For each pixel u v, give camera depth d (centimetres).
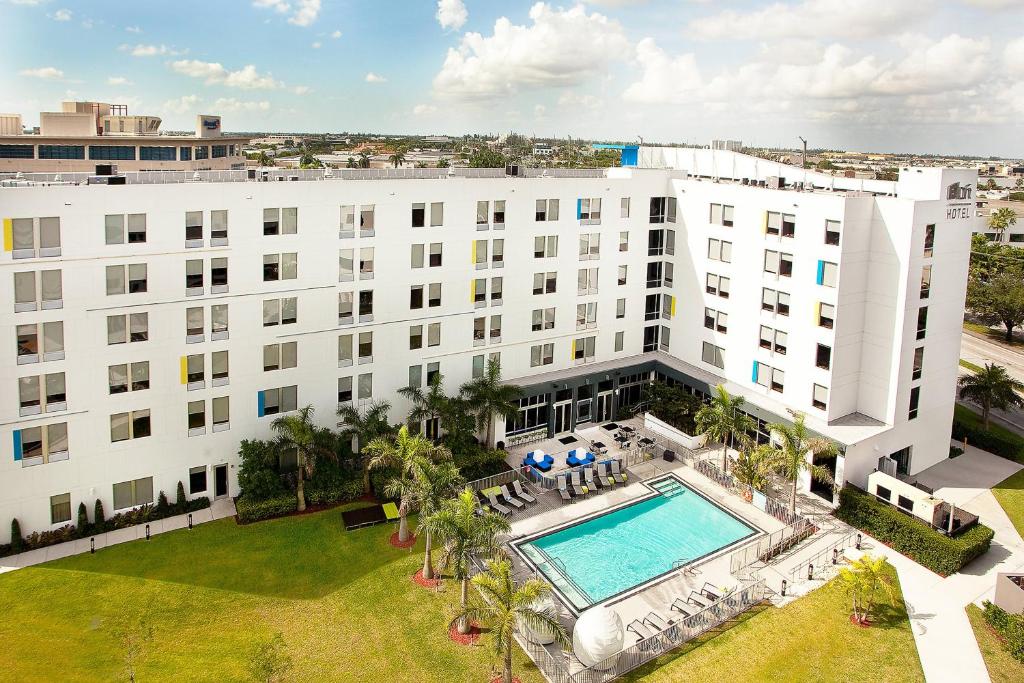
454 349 4978
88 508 3969
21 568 3606
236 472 4353
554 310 5356
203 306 4081
